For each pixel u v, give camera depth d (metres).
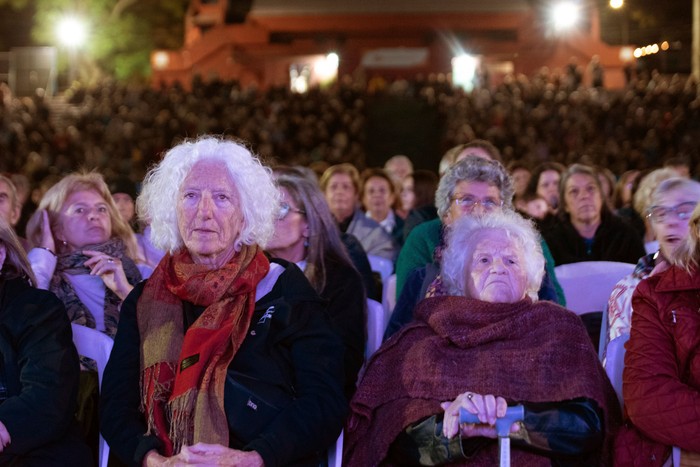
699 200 4.27
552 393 3.47
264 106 31.55
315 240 4.50
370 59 46.47
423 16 45.78
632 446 3.56
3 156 26.50
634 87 33.09
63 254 4.76
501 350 3.59
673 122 27.94
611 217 6.68
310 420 3.42
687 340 3.54
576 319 3.66
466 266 3.80
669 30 44.31
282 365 3.56
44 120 30.75
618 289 4.38
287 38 46.78
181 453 3.26
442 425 3.44
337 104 31.31
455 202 4.66
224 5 48.22
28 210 8.55
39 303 3.68
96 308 4.70
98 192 4.95
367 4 45.97
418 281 4.39
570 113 29.70
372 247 7.70
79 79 43.03
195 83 35.25
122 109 31.66
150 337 3.50
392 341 3.74
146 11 46.28
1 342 3.62
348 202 8.19
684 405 3.42
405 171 11.61
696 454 3.46
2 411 3.47
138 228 6.63
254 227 3.65
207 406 3.38
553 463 3.45
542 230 6.90
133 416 3.50
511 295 3.70
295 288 3.64
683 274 3.62
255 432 3.41
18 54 39.41
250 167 3.69
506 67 46.44
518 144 27.06
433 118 32.69
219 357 3.46
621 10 45.62
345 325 4.34
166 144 28.08
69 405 3.59
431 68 46.31
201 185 3.60
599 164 24.52
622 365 3.87
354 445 3.69
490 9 45.44
